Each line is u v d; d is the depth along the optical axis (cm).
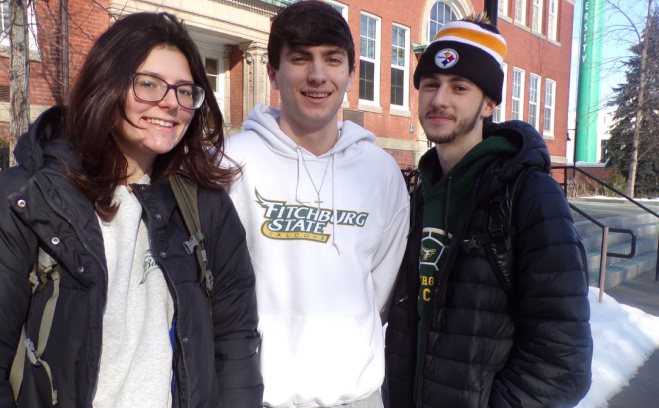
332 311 160
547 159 154
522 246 145
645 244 757
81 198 114
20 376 108
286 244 162
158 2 714
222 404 132
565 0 1997
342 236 166
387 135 1240
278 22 161
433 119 172
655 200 1361
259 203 163
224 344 137
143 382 119
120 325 117
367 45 1185
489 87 168
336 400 156
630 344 399
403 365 181
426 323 170
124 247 121
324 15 155
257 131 170
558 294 137
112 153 121
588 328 138
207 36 845
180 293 125
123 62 117
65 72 610
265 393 154
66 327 108
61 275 110
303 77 158
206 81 135
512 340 152
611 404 316
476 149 164
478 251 153
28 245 107
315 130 167
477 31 167
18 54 412
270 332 158
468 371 150
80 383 108
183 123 129
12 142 414
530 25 1781
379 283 187
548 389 137
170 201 131
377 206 176
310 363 156
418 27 1313
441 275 159
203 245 134
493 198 151
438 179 187
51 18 605
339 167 171
